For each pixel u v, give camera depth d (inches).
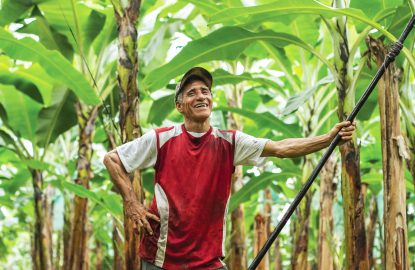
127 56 142.9
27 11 200.1
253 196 306.3
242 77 186.4
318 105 187.2
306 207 176.4
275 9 118.3
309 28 185.9
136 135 141.9
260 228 210.2
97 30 200.1
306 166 177.3
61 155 358.9
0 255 556.1
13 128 237.8
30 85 218.5
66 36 203.3
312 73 207.9
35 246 238.2
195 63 155.0
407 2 130.0
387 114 116.3
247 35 144.0
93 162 301.7
